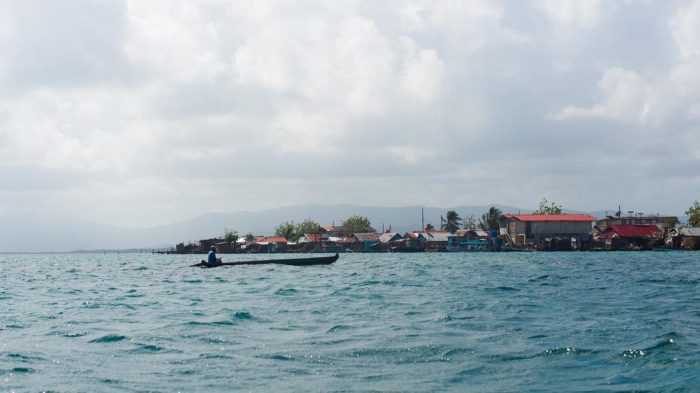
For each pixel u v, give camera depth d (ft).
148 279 160.25
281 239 599.98
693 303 86.22
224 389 40.40
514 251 461.78
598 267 202.08
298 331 61.93
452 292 104.73
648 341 54.29
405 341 55.67
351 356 49.62
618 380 41.57
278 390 40.06
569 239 447.83
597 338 56.39
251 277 153.99
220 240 634.43
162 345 55.01
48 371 45.57
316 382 41.88
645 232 446.19
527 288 113.09
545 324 65.36
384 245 536.01
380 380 42.32
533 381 41.75
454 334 59.21
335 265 227.61
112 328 65.67
